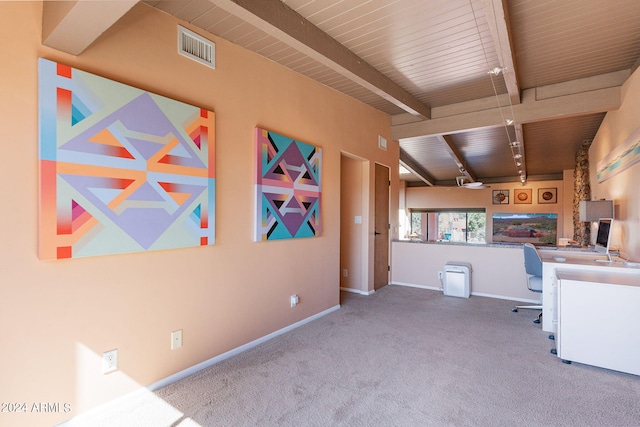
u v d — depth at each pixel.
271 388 2.33
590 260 3.60
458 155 7.47
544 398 2.23
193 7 2.35
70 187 1.86
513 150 7.12
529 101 4.29
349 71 3.17
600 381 2.45
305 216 3.62
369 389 2.33
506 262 4.85
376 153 5.12
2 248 1.68
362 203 5.04
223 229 2.78
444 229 12.34
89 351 1.98
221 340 2.76
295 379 2.46
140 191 2.17
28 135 1.75
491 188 11.43
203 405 2.13
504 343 3.16
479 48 3.16
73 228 1.87
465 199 11.80
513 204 11.10
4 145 1.69
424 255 5.48
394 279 5.75
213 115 2.65
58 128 1.81
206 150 2.59
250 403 2.16
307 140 3.70
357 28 2.79
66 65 1.87
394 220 5.82
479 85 4.11
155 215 2.25
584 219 4.37
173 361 2.42
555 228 10.50
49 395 1.83
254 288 3.06
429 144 6.90
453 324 3.69
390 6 2.49
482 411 2.08
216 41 2.74
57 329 1.86
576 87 4.02
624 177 3.86
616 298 2.56
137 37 2.22
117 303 2.10
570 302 2.71
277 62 3.32
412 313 4.07
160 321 2.34
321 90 3.92
